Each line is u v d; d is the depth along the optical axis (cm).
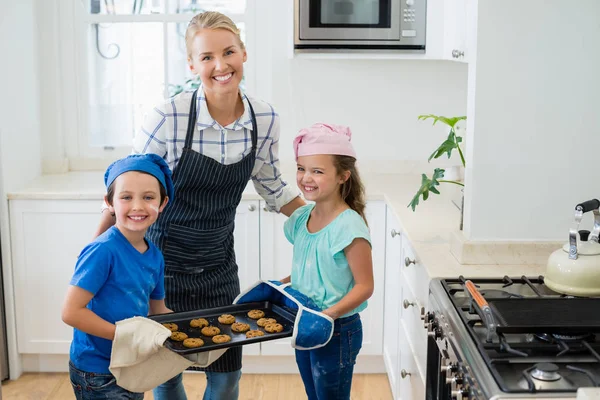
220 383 259
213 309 230
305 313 209
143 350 200
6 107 344
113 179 212
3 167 341
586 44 226
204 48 226
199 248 247
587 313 179
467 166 240
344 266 224
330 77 388
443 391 198
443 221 293
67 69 395
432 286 215
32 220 346
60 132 396
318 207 233
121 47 397
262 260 350
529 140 232
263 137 249
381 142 395
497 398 144
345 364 227
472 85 233
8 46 348
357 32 342
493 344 169
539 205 236
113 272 208
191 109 236
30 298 353
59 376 361
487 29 226
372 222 346
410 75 389
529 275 224
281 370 365
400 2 340
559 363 161
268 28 392
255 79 396
